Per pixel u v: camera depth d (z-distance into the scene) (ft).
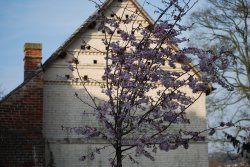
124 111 37.32
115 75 38.47
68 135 61.46
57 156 60.64
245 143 22.41
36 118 57.21
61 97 62.59
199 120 65.21
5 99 56.85
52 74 62.95
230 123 37.70
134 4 65.26
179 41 39.01
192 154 63.98
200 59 38.70
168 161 63.21
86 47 63.93
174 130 63.93
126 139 39.40
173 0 37.17
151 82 42.96
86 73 63.72
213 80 38.93
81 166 60.90
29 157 55.62
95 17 40.96
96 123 62.18
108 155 56.49
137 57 38.50
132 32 40.24
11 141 55.67
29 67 60.80
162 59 39.60
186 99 40.65
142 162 62.59
